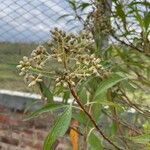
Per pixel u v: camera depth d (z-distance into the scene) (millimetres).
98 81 458
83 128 454
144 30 521
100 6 565
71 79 340
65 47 347
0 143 1270
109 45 563
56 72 340
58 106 369
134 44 578
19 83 1168
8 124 1250
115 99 550
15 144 1243
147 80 567
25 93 1166
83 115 418
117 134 534
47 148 360
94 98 394
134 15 547
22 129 1227
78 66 356
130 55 583
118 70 521
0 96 1246
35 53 344
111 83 386
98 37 539
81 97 415
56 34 353
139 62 579
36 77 343
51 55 344
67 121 354
